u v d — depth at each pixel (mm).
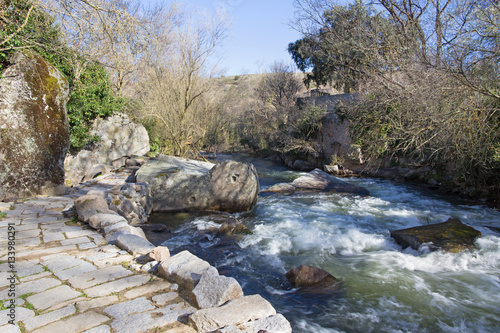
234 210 9094
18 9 8266
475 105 9227
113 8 8086
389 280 5070
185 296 3182
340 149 18656
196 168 11078
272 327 2568
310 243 6758
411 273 5332
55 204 6848
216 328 2574
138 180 8758
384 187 13922
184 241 6641
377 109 13656
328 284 4891
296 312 4156
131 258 4098
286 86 34469
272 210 9633
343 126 18438
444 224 7199
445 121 9609
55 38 10594
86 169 12469
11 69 7242
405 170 15430
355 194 12398
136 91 20766
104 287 3311
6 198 7031
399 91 11414
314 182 13586
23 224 5473
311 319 3996
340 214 9320
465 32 9586
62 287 3285
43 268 3742
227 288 2973
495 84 9109
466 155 10469
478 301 4461
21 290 3203
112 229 4965
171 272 3521
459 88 9211
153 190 8758
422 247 6133
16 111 7234
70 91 10883
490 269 5406
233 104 24734
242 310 2746
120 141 14219
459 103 9461
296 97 30953
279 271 5406
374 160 16984
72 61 11039
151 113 17047
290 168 22547
